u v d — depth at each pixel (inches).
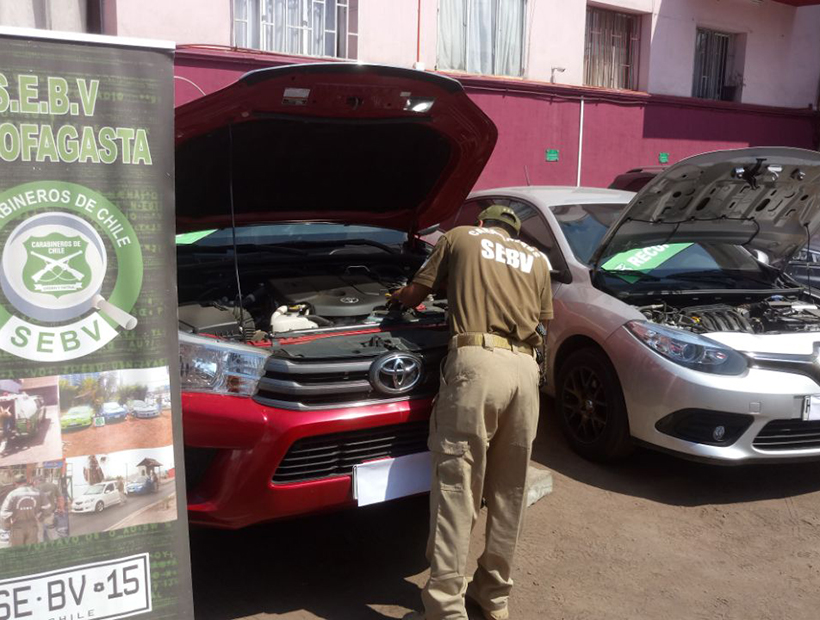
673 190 174.9
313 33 354.0
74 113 99.3
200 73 319.9
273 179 166.4
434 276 128.3
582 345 193.6
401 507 166.7
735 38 540.1
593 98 456.4
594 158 466.3
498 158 423.5
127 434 104.3
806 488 180.4
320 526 158.2
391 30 372.5
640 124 484.7
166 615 107.2
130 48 101.7
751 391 163.6
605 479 181.2
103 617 104.0
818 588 139.1
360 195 180.5
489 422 118.5
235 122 142.4
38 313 99.0
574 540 153.9
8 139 96.3
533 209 225.3
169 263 105.7
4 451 98.2
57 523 101.1
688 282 203.2
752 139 554.3
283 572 140.9
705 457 166.1
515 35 423.2
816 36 578.6
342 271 177.0
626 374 175.8
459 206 181.9
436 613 116.3
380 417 126.6
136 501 105.0
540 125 436.5
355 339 137.0
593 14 466.0
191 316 140.0
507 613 126.3
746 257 223.9
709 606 132.8
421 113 153.6
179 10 312.5
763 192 184.9
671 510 167.3
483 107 411.2
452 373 119.5
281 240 185.6
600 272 196.2
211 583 137.0
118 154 102.0
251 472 120.3
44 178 98.3
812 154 168.6
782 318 190.2
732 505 170.6
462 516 117.3
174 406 106.6
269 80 131.8
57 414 100.7
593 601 133.5
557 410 199.8
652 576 141.9
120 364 103.7
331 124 151.3
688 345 169.3
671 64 496.4
